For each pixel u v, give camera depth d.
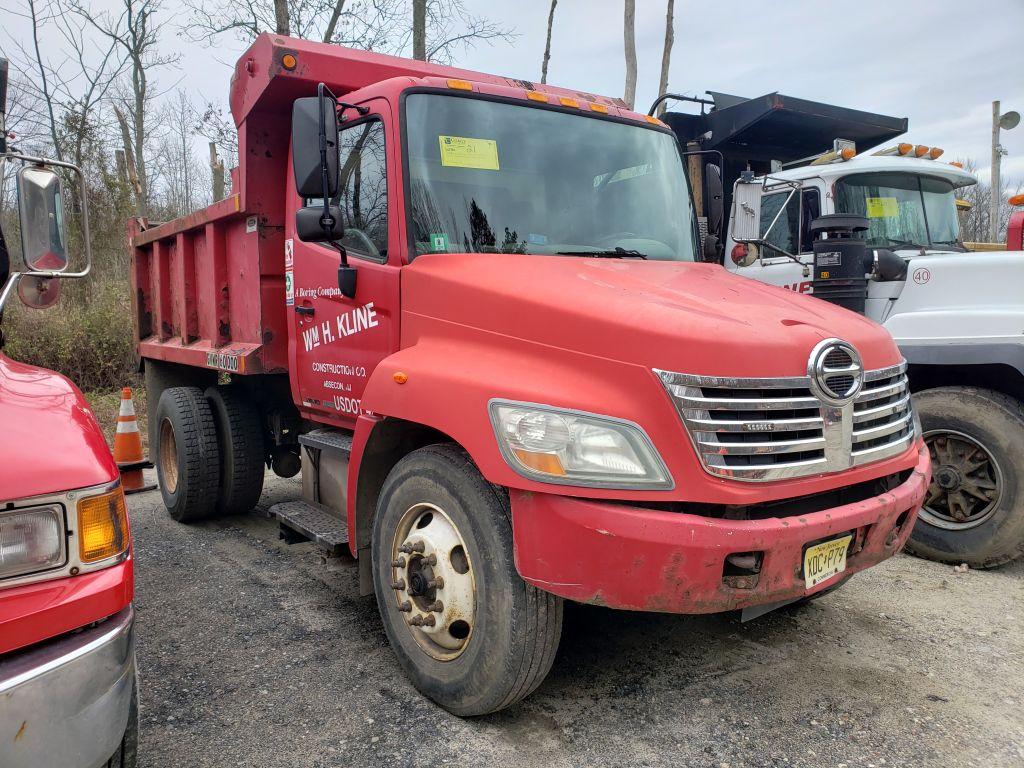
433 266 3.31
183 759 2.72
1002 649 3.62
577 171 3.85
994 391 4.67
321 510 4.31
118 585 1.94
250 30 14.16
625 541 2.47
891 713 3.05
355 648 3.64
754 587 2.61
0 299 2.49
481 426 2.75
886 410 3.05
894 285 5.17
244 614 4.04
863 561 2.96
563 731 2.91
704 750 2.79
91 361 11.93
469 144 3.61
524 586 2.72
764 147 8.24
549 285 2.96
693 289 3.17
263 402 5.85
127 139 20.20
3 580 1.79
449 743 2.83
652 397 2.54
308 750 2.78
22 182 2.55
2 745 1.71
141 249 6.94
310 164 3.37
